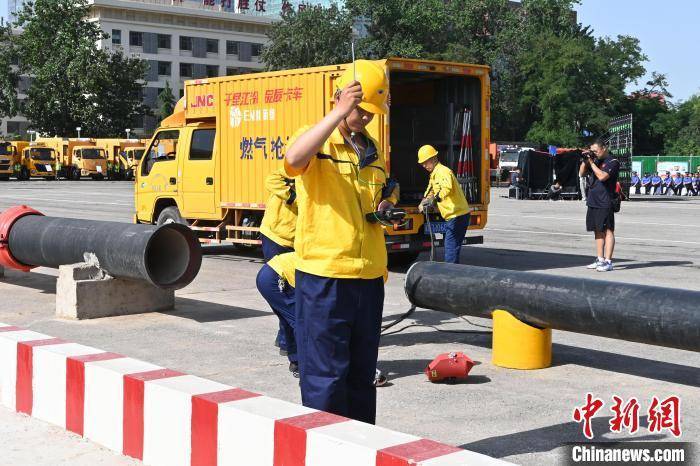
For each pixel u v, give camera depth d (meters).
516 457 4.86
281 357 7.34
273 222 6.68
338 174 4.08
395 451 3.46
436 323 8.80
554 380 6.61
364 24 77.94
